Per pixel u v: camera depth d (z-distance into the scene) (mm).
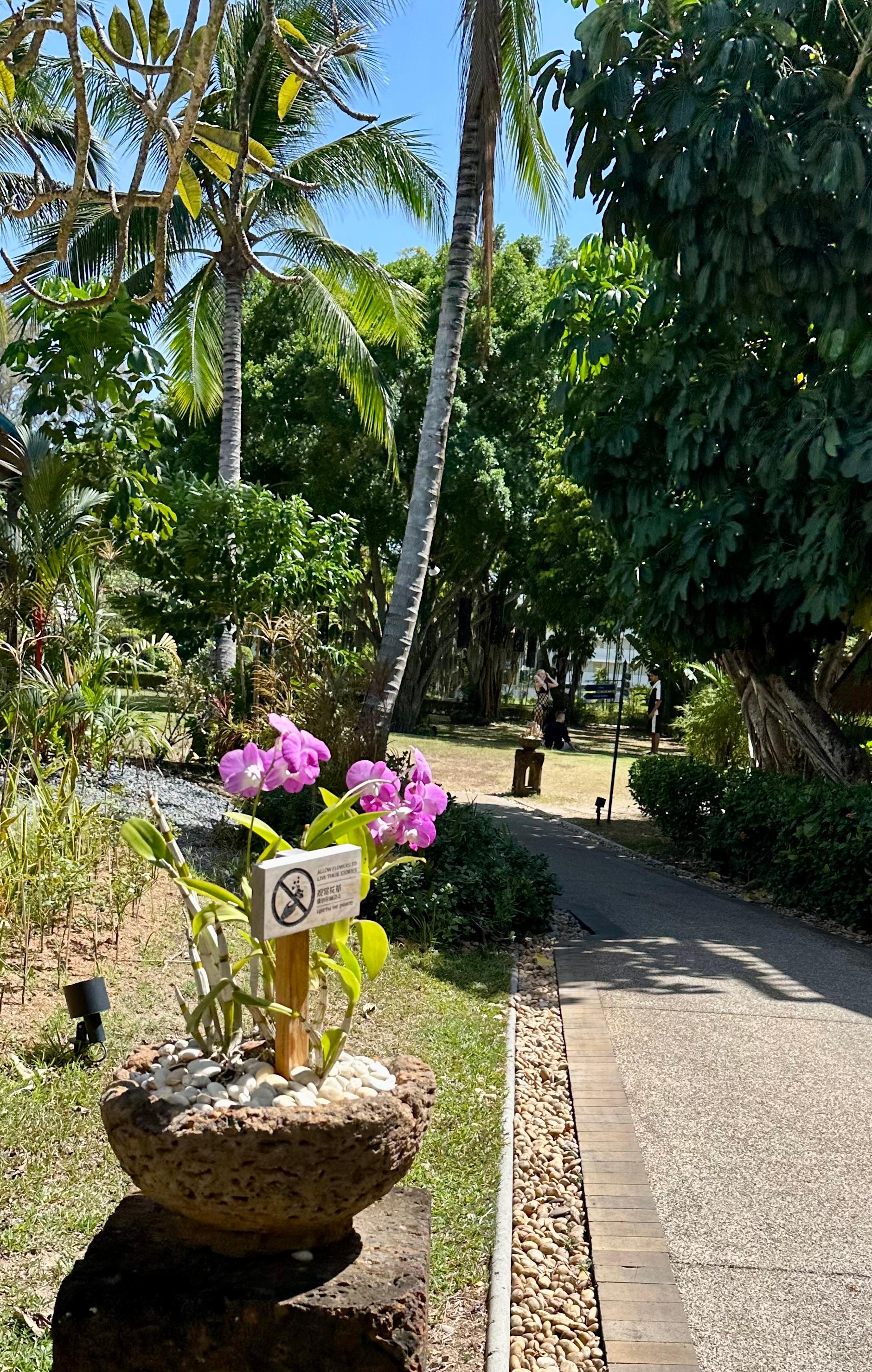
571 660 37156
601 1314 3029
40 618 8945
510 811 16047
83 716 8586
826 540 8523
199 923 2443
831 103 7719
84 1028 4242
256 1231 2182
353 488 23406
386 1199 2564
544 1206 3662
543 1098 4609
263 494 12883
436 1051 4930
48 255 3248
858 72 7562
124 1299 2064
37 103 13023
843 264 8047
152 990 5082
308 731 9633
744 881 11039
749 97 7605
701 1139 4246
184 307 16484
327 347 17281
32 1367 2549
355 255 15562
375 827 2680
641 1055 5191
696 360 9523
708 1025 5730
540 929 7730
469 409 23453
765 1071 5078
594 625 27531
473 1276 3199
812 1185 3898
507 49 10195
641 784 14125
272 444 23094
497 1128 4129
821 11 8367
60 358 10227
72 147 13945
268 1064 2354
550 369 22938
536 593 28359
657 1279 3213
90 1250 2234
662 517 9992
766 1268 3320
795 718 11297
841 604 8680
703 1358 2852
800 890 9703
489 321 9781
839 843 8805
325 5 12859
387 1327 2025
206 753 12648
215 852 7840
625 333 10672
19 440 10312
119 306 10359
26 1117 3746
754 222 7945
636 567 10414
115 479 10508
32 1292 2869
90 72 12758
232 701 12352
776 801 10086
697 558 9492
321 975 2537
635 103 8383
